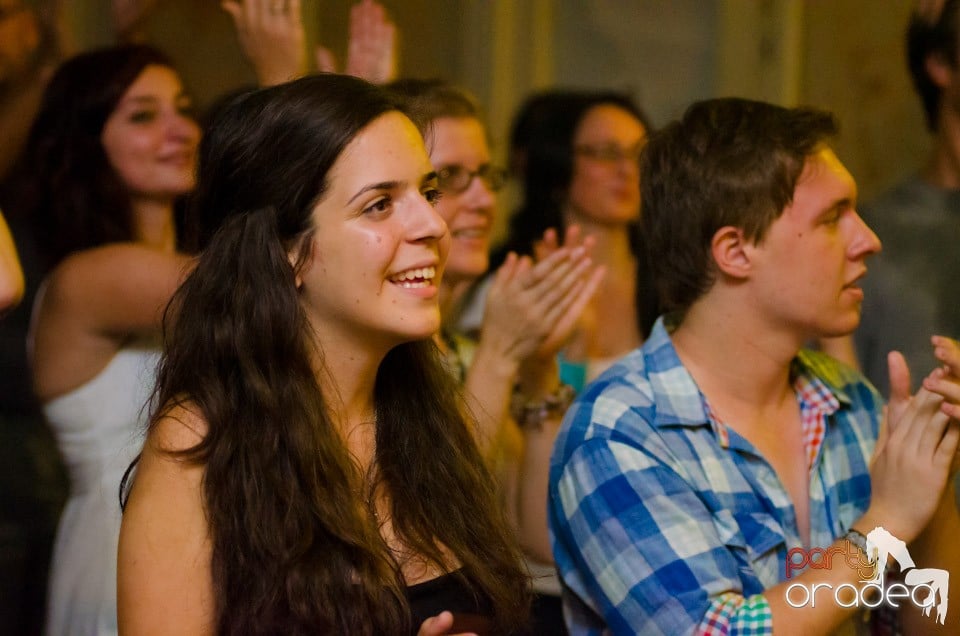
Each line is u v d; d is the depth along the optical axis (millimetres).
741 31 5348
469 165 3035
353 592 1848
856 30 5129
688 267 2322
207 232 1994
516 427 2893
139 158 3201
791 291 2238
